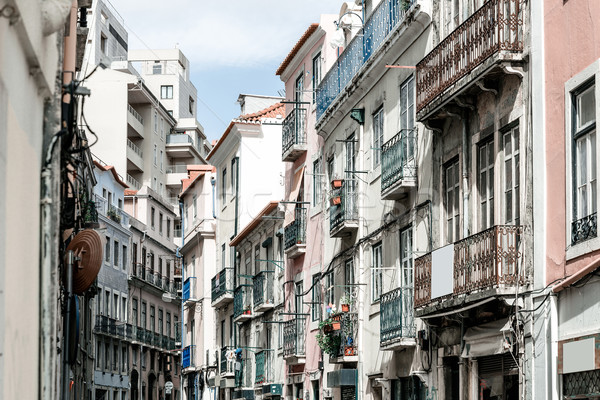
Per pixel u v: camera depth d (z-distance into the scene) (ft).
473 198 57.57
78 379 94.99
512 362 51.65
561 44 47.62
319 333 89.61
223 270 149.69
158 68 313.94
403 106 72.43
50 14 21.40
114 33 268.82
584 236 44.52
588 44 44.80
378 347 77.05
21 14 18.29
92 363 177.17
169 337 236.84
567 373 45.01
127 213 210.59
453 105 59.26
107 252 192.95
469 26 55.47
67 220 39.50
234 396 139.95
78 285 41.98
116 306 198.29
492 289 50.21
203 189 178.81
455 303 54.90
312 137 104.68
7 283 18.29
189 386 186.19
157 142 277.23
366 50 82.33
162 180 283.18
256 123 145.79
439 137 63.98
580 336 43.55
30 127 21.30
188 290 184.75
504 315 52.34
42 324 24.21
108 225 192.13
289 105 115.24
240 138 145.69
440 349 62.44
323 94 96.68
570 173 46.06
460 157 59.98
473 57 54.65
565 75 47.01
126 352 205.16
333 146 94.79
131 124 253.44
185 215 195.11
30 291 21.75
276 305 120.16
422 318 61.52
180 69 319.68
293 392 109.29
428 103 60.80
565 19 47.19
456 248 55.42
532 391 48.29
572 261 45.37
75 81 30.45
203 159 305.73
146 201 227.81
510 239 50.42
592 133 44.42
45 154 24.81
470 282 52.90
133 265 211.61
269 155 146.41
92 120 246.47
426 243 65.82
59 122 26.61
